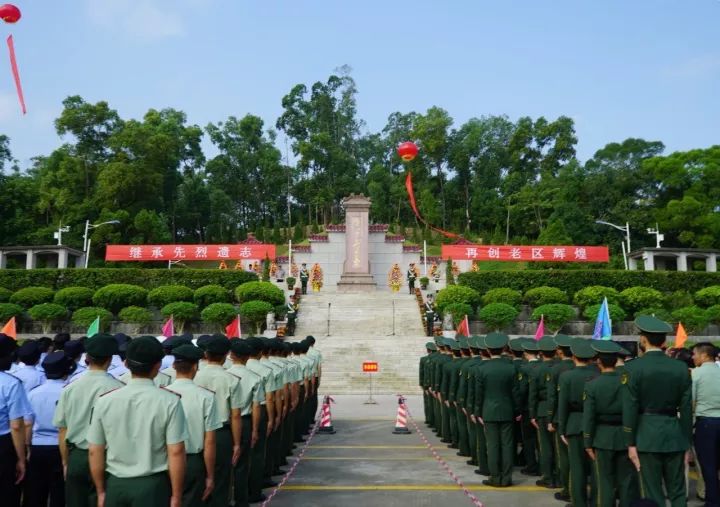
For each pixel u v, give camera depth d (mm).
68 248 42125
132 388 4773
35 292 31703
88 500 5969
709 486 7648
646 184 57125
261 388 8188
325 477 10328
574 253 42469
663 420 6512
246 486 8000
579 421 8195
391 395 23719
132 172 53281
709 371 7867
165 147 56188
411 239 64500
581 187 59719
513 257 42531
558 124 72438
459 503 8719
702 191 53438
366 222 45000
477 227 71938
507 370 9852
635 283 34469
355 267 44375
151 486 4578
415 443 13688
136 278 34906
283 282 44938
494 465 9695
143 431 4637
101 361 6195
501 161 74250
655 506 3977
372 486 9695
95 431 4750
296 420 13805
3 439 6293
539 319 30891
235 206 75938
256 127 74625
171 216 63812
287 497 9023
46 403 6996
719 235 49719
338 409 19656
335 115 76562
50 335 30734
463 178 74312
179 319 30984
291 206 80250
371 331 32438
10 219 48125
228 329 20766
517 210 64062
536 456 10742
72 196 54156
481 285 35156
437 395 14172
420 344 28172
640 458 6547
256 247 42375
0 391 6258
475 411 10047
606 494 7191
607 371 7438
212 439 5922
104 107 56438
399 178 74438
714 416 7734
